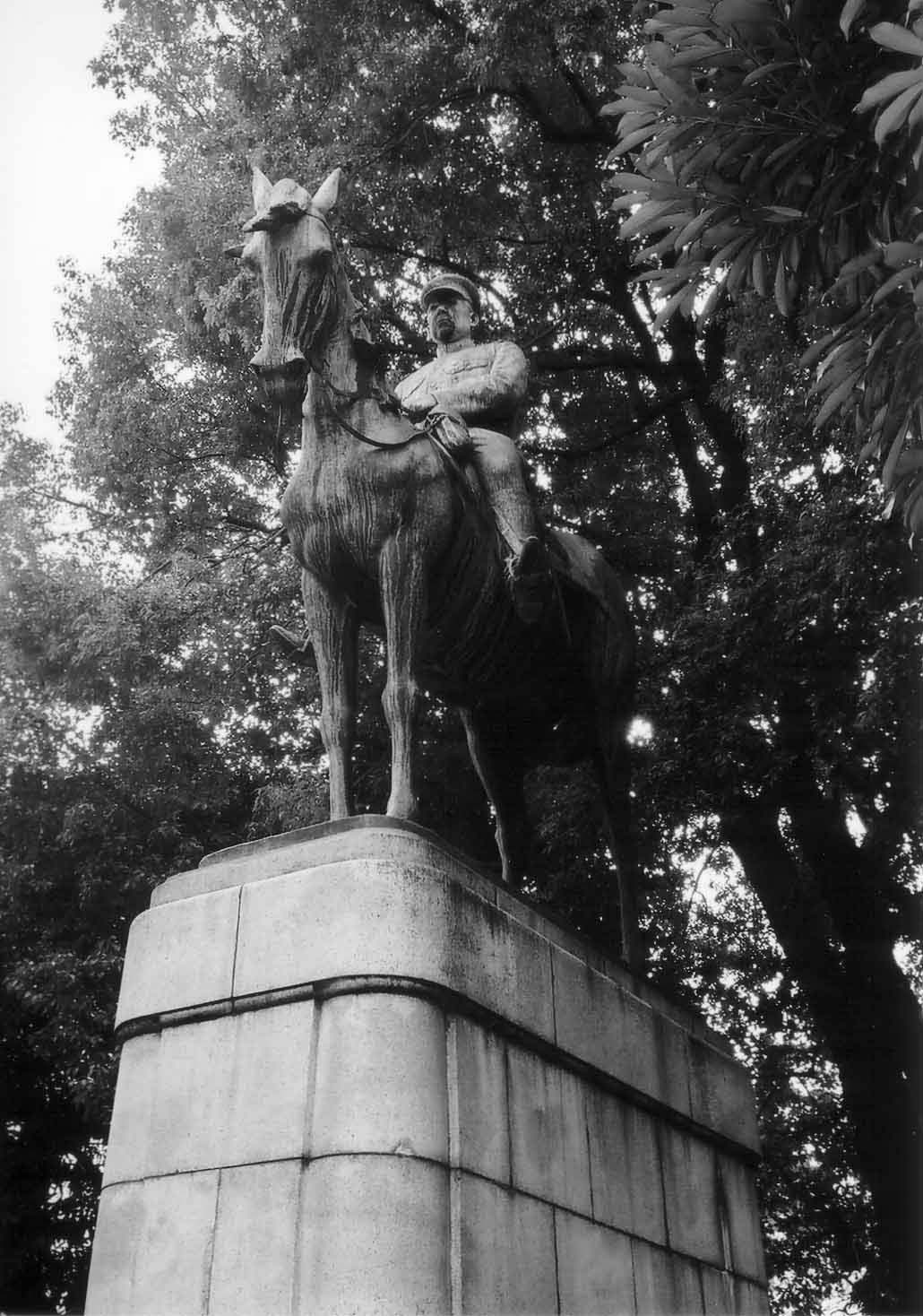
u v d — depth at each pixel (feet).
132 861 37.88
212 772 39.63
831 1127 40.63
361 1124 11.94
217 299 34.32
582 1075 15.35
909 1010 35.53
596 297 42.06
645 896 38.58
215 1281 11.91
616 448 44.01
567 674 19.51
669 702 33.88
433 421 17.04
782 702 34.65
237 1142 12.53
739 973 41.81
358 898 13.12
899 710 29.37
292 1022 12.87
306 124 37.40
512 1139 13.47
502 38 34.27
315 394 15.93
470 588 16.89
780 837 38.32
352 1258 11.28
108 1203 13.15
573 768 35.04
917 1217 33.47
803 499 32.68
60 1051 35.47
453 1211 12.19
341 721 15.92
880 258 15.10
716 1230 17.29
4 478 42.78
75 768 38.50
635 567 42.01
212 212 35.58
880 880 36.91
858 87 16.14
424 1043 12.59
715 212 16.75
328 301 15.79
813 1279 40.65
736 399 33.32
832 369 16.39
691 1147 17.52
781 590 31.50
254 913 13.70
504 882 15.65
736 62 16.14
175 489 40.88
